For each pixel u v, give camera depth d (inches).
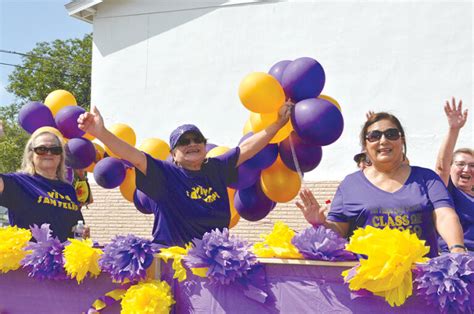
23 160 168.1
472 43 368.8
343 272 113.3
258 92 154.0
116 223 437.1
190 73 436.8
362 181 138.3
